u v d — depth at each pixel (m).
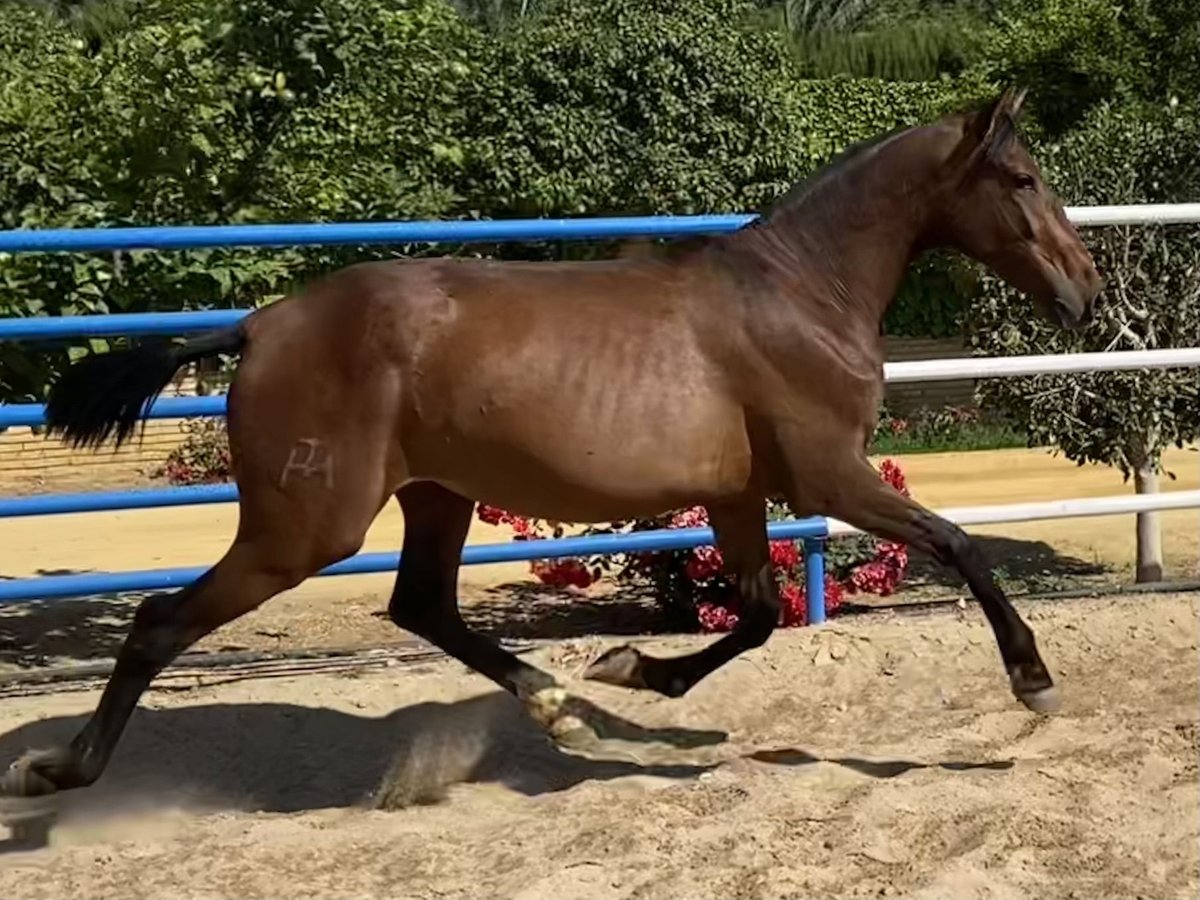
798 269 4.48
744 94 13.48
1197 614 6.43
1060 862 4.02
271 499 4.28
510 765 5.12
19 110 6.73
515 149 12.84
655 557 7.19
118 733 4.35
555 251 9.27
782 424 4.39
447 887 3.95
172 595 4.39
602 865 3.97
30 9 12.78
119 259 6.35
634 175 13.15
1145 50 15.27
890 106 16.27
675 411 4.31
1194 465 13.31
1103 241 7.56
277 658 6.15
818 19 25.22
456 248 7.59
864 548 7.37
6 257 6.14
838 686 5.84
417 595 4.96
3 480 13.58
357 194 7.59
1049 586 8.06
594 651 6.09
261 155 7.25
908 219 4.60
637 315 4.35
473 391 4.25
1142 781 4.61
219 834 4.43
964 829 4.23
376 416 4.25
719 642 4.88
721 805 4.46
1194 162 7.79
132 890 3.99
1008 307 7.77
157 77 7.00
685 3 13.71
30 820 4.54
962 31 19.11
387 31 8.61
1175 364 6.63
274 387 4.28
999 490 12.24
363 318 4.27
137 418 4.56
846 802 4.45
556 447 4.26
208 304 6.73
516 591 8.36
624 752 5.11
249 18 7.47
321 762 5.17
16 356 6.21
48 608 7.96
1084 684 5.87
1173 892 3.84
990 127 4.54
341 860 4.18
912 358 16.34
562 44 13.11
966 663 6.01
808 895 3.80
